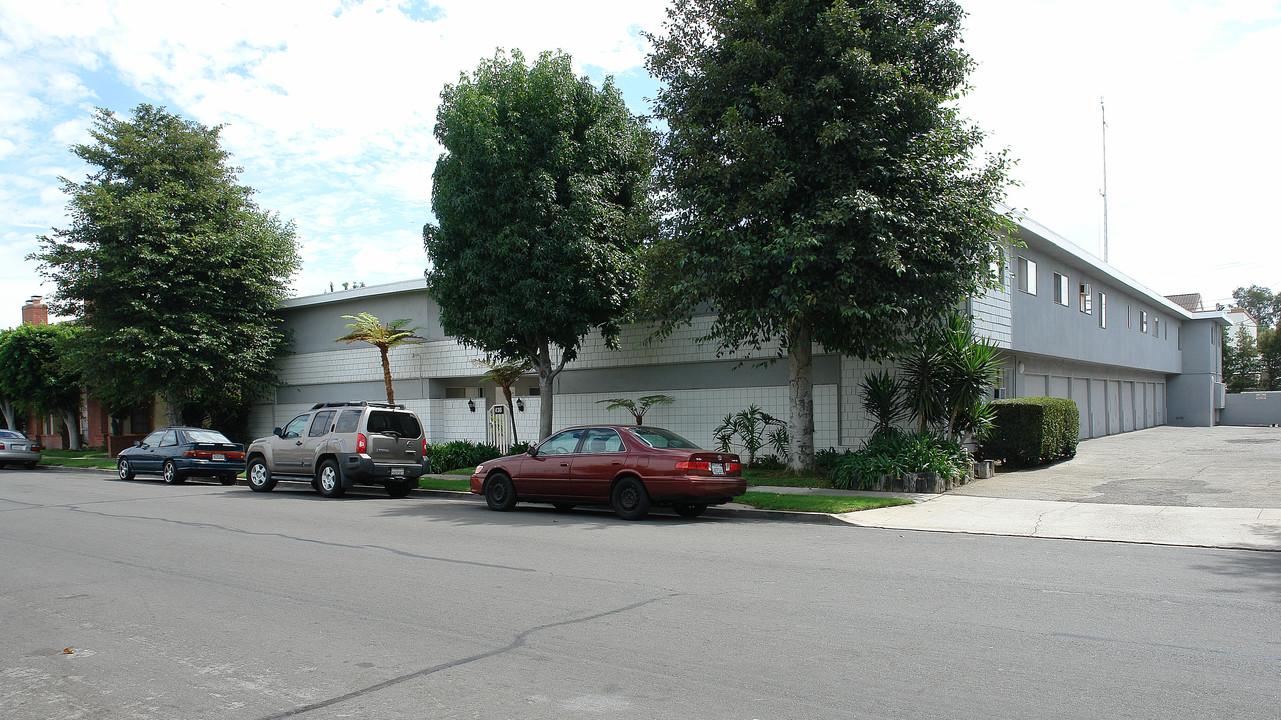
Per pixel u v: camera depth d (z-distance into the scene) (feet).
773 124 48.60
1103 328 92.63
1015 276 68.95
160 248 90.38
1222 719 14.23
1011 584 25.55
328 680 17.19
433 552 32.63
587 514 45.83
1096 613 21.75
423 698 15.98
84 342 90.12
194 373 91.81
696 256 48.75
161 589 26.21
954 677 16.67
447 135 59.57
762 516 43.21
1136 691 15.70
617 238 60.59
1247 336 182.70
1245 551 31.45
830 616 21.70
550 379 65.26
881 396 55.57
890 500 44.73
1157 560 29.66
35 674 17.94
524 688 16.46
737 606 22.94
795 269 44.19
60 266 88.63
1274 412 132.16
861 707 15.06
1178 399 131.75
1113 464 61.72
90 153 93.09
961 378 52.54
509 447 74.95
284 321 101.86
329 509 49.19
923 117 47.16
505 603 23.70
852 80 46.09
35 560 31.68
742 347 65.21
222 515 46.06
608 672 17.38
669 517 44.06
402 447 57.72
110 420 124.26
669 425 69.67
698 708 15.17
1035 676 16.69
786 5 46.65
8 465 102.99
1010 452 58.49
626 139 61.62
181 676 17.62
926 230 46.34
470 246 60.08
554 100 59.06
